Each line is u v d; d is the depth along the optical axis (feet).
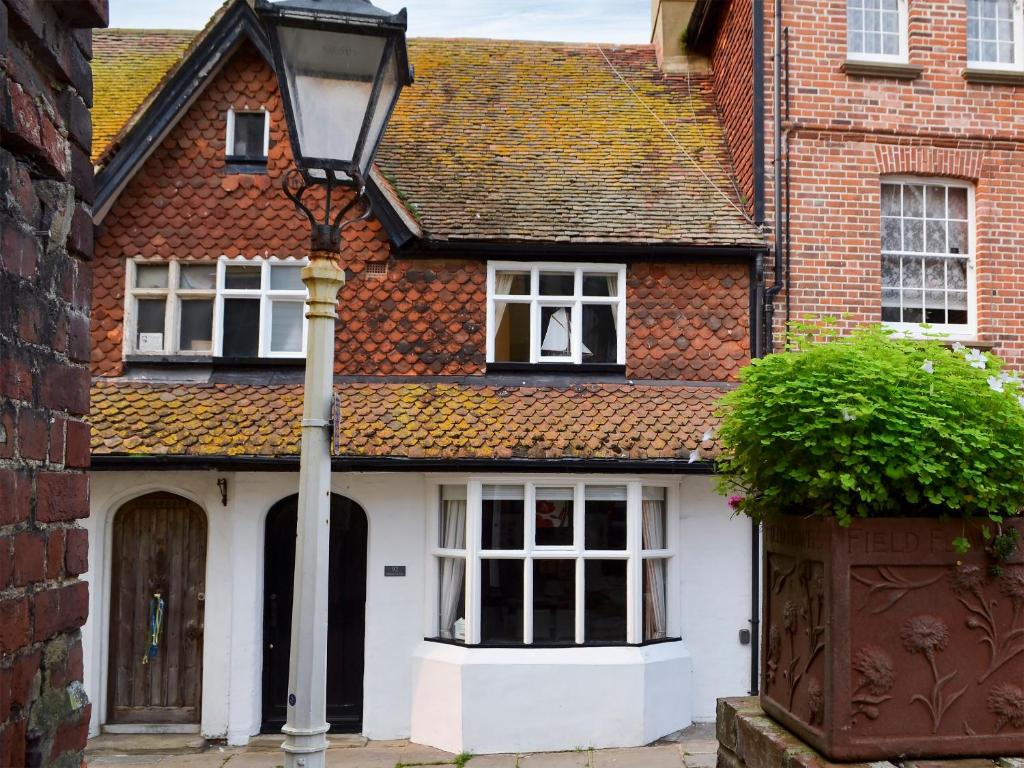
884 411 11.09
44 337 8.30
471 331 33.60
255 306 34.04
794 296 34.06
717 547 32.91
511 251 33.35
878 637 10.72
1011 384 11.73
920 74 35.35
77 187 9.14
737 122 38.24
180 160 33.81
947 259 35.50
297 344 34.01
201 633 32.01
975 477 10.65
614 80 43.88
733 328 33.94
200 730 31.40
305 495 13.73
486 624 31.22
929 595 10.89
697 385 33.55
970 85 35.60
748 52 36.55
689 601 32.76
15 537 7.55
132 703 31.78
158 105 32.65
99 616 31.40
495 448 30.25
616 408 32.22
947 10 35.76
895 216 35.47
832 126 34.76
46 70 8.70
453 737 30.04
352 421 30.83
